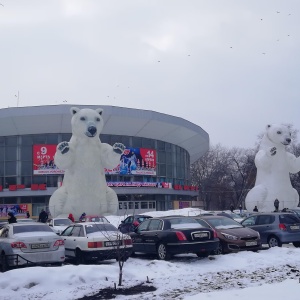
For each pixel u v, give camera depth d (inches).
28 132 2092.8
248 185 3164.4
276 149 1536.7
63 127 2076.8
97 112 1280.8
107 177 2142.0
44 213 1232.2
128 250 594.2
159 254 614.2
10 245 544.1
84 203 1273.4
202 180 3747.5
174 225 625.0
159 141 2367.1
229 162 3722.9
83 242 593.9
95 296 391.9
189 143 2586.1
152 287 423.2
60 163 1270.9
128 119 2095.2
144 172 2208.4
